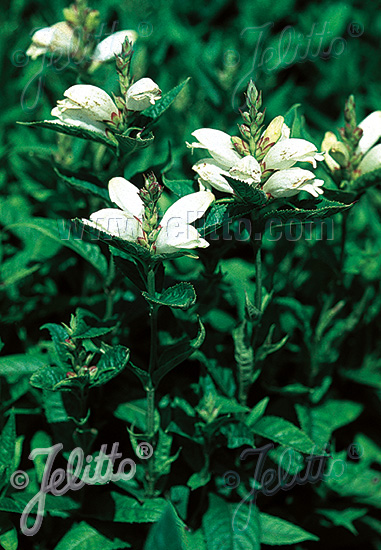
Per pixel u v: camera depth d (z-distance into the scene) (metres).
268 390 0.75
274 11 1.11
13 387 0.69
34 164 0.80
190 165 0.76
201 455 0.70
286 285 0.78
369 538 0.78
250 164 0.58
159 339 0.71
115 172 0.65
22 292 0.78
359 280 0.78
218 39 1.07
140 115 0.63
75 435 0.66
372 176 0.65
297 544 0.75
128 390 0.72
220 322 0.76
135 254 0.58
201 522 0.69
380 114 0.66
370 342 0.81
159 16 1.02
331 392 0.80
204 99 0.92
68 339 0.62
